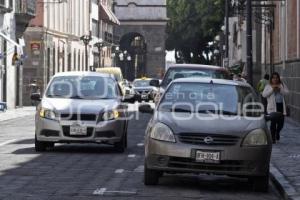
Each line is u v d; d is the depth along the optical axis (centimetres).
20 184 1673
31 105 6631
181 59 12231
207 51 11612
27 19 6134
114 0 13125
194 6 10981
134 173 1884
